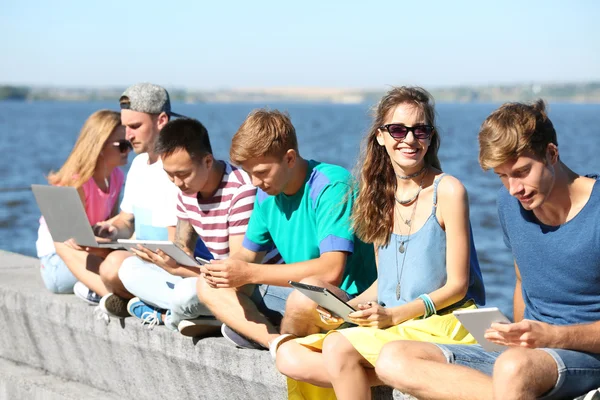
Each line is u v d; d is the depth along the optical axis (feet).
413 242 13.50
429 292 13.33
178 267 15.29
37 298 19.36
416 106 13.32
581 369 10.63
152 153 18.37
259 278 13.87
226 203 16.12
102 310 17.46
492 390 10.69
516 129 10.85
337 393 12.37
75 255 18.16
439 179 13.35
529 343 10.61
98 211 20.13
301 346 13.11
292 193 14.70
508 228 12.14
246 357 14.69
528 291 12.01
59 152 174.09
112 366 17.75
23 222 73.31
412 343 11.66
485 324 11.08
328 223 14.15
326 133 276.41
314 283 13.44
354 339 12.19
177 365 16.14
